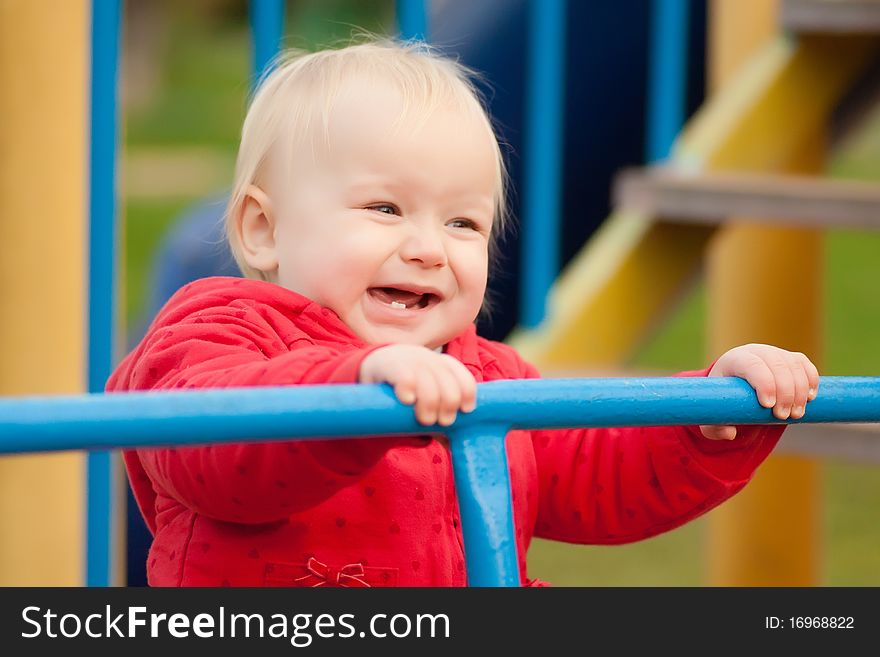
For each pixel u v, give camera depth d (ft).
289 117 6.06
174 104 53.06
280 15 8.91
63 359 7.99
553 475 6.40
